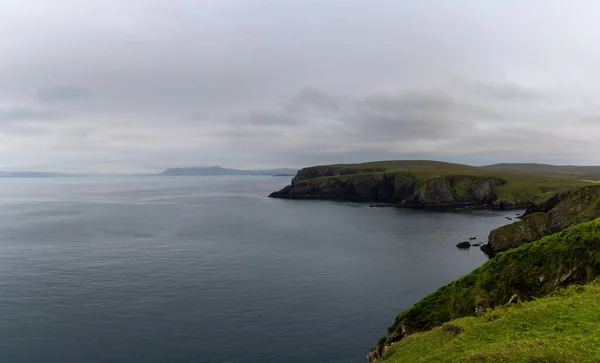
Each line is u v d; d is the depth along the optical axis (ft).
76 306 178.40
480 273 129.08
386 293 198.90
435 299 132.36
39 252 287.07
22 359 133.49
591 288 97.30
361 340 149.38
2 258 267.39
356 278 223.71
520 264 121.70
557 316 83.20
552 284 111.86
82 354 137.08
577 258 111.45
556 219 319.06
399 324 129.08
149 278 221.05
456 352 79.25
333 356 138.00
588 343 66.74
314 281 217.77
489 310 104.17
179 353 138.41
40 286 205.36
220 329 156.76
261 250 297.33
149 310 174.70
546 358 63.36
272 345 144.77
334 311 175.63
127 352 138.62
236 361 134.31
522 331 80.84
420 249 300.81
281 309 177.27
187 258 270.05
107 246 310.65
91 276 223.92
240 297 191.83
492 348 73.31
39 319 164.25
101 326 158.40
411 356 94.27
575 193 324.39
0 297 188.55
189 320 164.76
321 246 312.91
